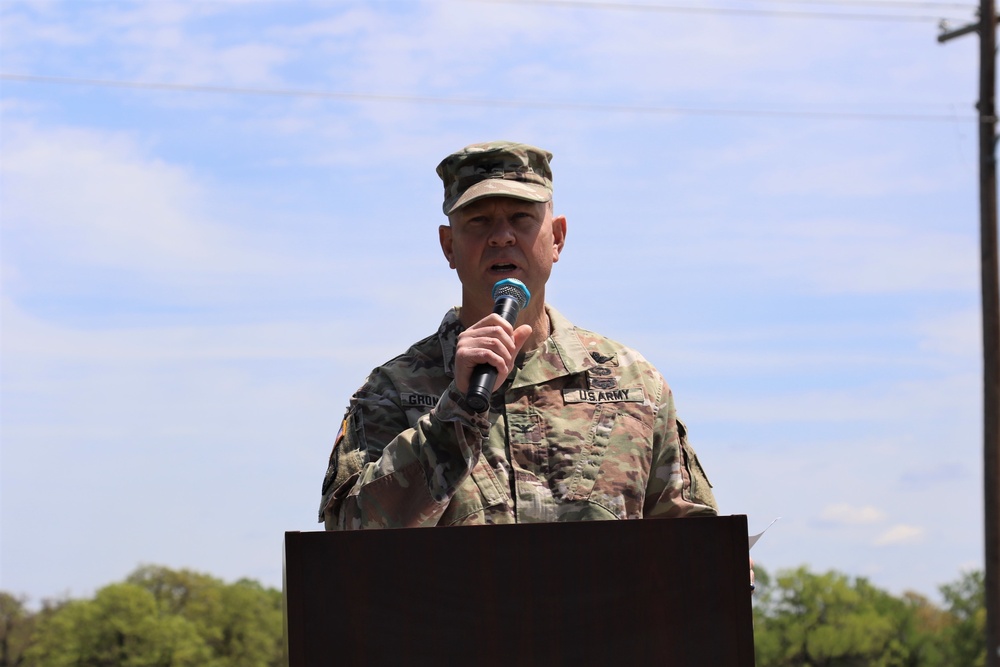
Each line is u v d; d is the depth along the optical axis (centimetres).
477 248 715
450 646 488
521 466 702
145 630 11888
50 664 11800
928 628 11969
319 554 488
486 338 600
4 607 12225
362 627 486
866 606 11269
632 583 498
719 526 504
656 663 495
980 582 10950
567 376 732
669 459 734
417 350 738
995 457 2777
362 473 646
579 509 691
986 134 2836
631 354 759
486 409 588
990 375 2797
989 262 2822
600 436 714
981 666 10719
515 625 492
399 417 706
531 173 725
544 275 730
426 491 605
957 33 2875
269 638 13000
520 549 496
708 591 500
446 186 745
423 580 490
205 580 13162
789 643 11112
